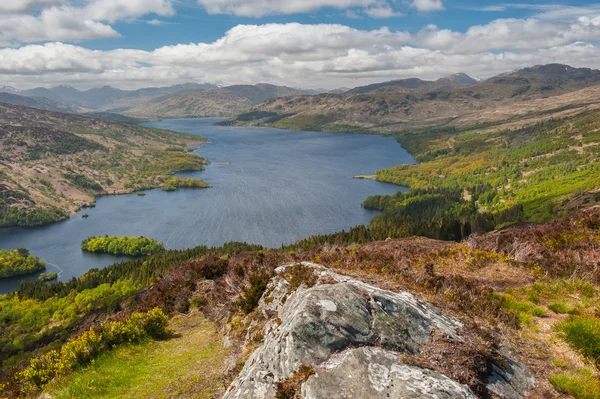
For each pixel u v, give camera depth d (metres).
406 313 10.22
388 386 7.62
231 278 20.45
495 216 138.62
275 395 8.38
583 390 8.52
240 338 14.35
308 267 15.44
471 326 10.82
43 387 13.49
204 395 11.21
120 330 16.14
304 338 9.09
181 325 18.31
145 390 11.92
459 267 18.27
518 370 9.25
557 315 12.57
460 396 7.41
